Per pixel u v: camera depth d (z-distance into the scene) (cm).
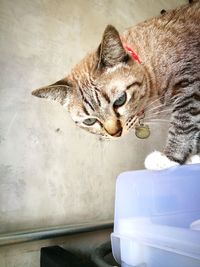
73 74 32
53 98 30
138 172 25
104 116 28
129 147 40
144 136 34
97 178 36
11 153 30
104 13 40
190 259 17
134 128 32
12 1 32
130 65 29
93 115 29
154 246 19
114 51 28
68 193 34
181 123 29
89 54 34
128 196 24
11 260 29
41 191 32
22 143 31
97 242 34
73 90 30
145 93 30
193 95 30
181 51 31
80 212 34
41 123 33
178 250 18
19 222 30
